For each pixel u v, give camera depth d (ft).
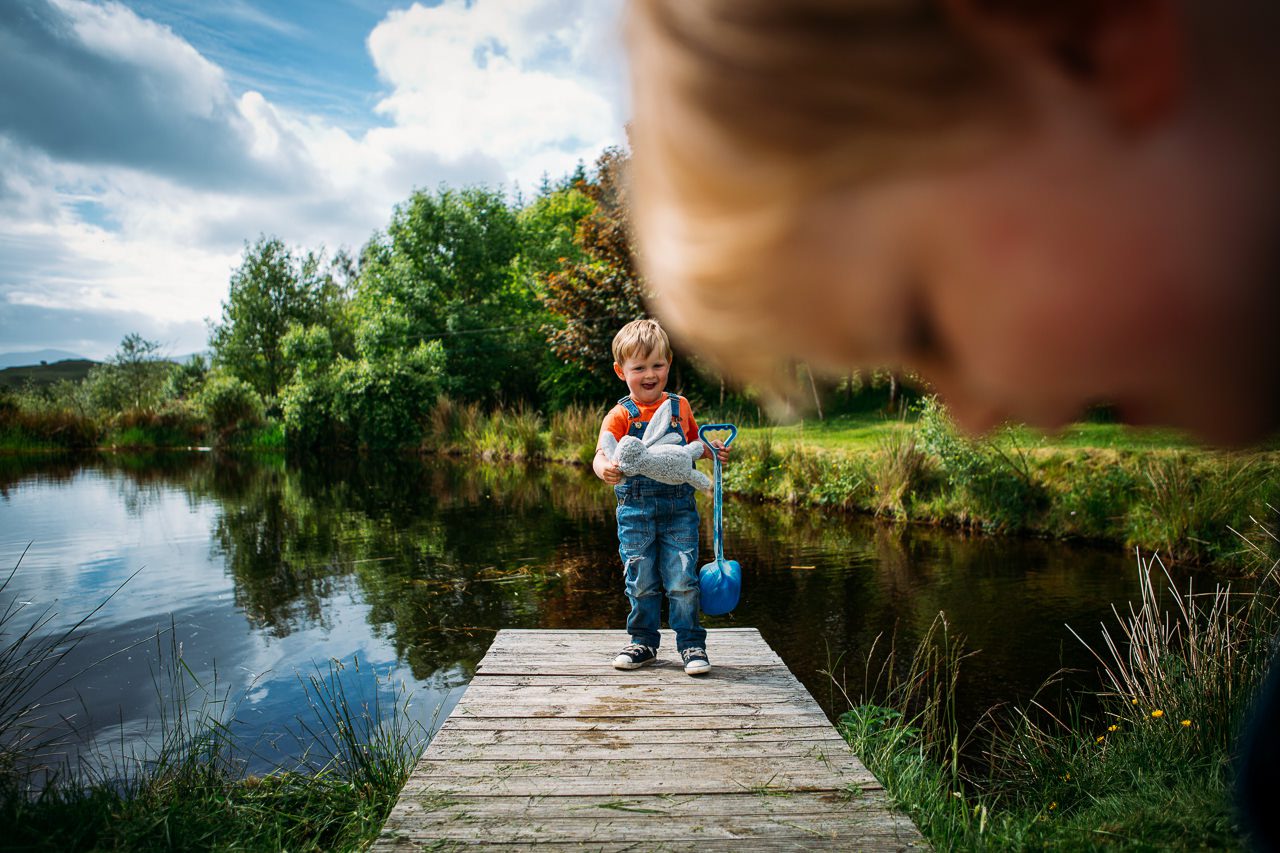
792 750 9.63
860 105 1.28
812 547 28.27
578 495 44.19
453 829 7.81
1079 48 1.22
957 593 21.84
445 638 19.62
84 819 9.09
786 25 1.28
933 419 32.96
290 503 43.75
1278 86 1.16
